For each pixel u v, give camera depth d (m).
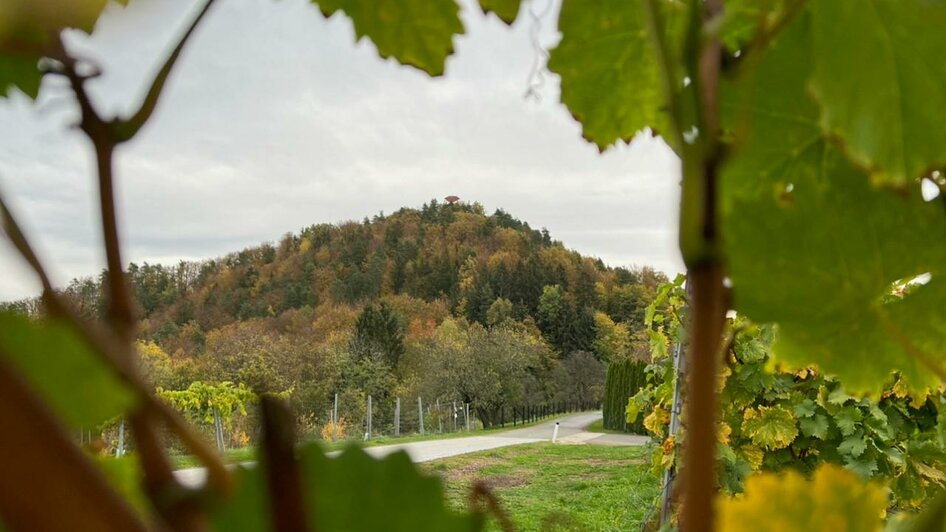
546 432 21.92
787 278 0.42
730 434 3.57
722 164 0.28
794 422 3.56
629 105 0.71
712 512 0.25
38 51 0.28
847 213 0.43
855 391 0.48
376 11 0.67
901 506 3.34
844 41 0.40
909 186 0.39
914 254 0.43
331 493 0.27
